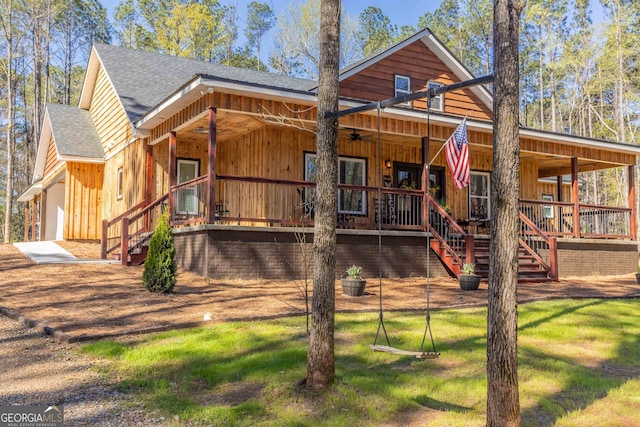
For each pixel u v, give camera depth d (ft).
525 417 13.35
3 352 17.53
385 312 24.47
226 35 120.98
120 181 50.90
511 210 11.35
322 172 14.87
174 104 35.91
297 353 17.13
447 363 17.24
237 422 12.32
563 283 39.29
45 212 68.80
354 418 12.81
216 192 47.37
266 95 33.42
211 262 31.99
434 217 43.91
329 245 14.58
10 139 80.23
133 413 12.74
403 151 47.98
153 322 21.15
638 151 50.96
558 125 128.06
